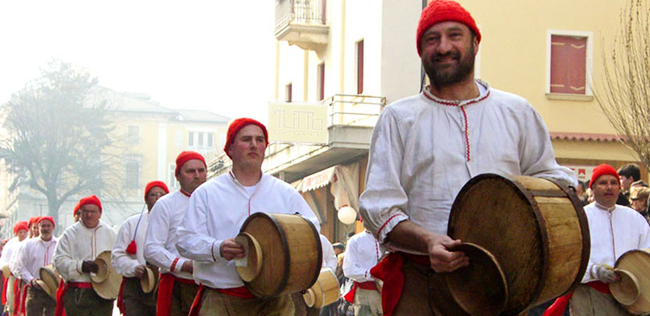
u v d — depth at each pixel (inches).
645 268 346.0
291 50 1282.0
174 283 350.6
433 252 159.9
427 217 175.3
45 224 669.3
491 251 157.6
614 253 369.1
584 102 890.1
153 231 359.9
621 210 374.3
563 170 179.9
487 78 884.0
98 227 518.3
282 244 254.8
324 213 1106.7
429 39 177.6
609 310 358.0
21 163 3302.2
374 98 933.8
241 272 263.4
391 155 178.2
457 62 175.9
